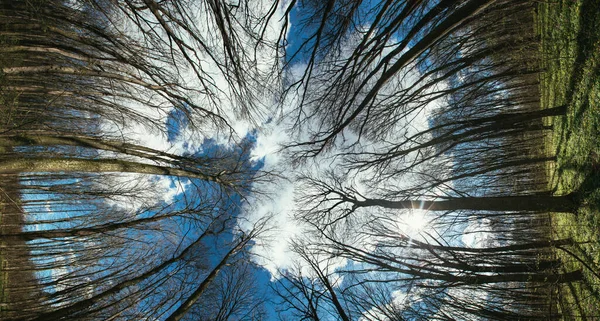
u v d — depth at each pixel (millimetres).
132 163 9812
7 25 8891
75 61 11109
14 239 8555
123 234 12117
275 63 9531
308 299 9203
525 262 10352
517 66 12156
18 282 11852
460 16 7180
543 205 9266
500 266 9000
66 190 12266
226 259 11664
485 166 15250
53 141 9102
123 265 11500
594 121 8492
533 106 14305
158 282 10422
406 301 9180
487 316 8570
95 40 10195
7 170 7430
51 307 10461
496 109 14547
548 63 10898
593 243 8336
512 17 11117
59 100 11438
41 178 12312
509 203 9547
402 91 10617
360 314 9016
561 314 8836
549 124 12234
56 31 9461
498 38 11414
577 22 8906
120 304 10312
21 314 9648
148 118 12484
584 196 8727
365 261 9766
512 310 9898
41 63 10320
